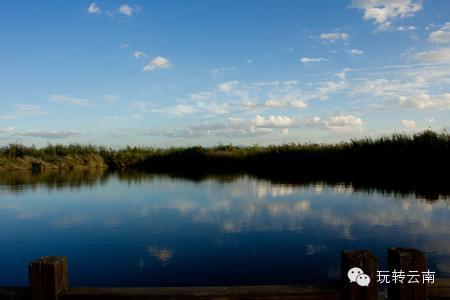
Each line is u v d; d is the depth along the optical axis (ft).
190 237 29.78
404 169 67.10
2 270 23.88
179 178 81.56
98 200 50.39
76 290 8.70
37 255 26.63
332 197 46.03
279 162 93.86
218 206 42.78
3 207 46.01
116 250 27.04
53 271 8.40
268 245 26.99
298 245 26.81
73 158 129.08
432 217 33.78
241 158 106.42
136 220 36.73
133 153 134.62
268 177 75.87
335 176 70.85
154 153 131.23
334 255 24.53
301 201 44.11
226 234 30.30
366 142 75.15
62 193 58.59
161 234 31.07
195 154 118.93
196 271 22.35
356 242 27.17
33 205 47.26
